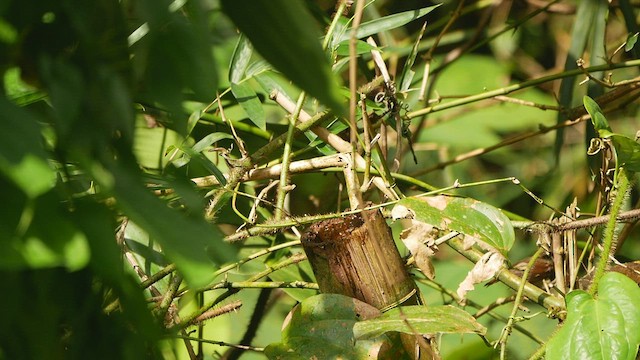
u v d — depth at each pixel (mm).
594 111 2201
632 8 2852
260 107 2359
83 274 1777
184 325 2252
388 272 2174
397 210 2199
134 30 1769
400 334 2166
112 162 1700
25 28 1711
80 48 1713
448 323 2123
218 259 2152
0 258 1515
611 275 2135
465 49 2951
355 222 2184
